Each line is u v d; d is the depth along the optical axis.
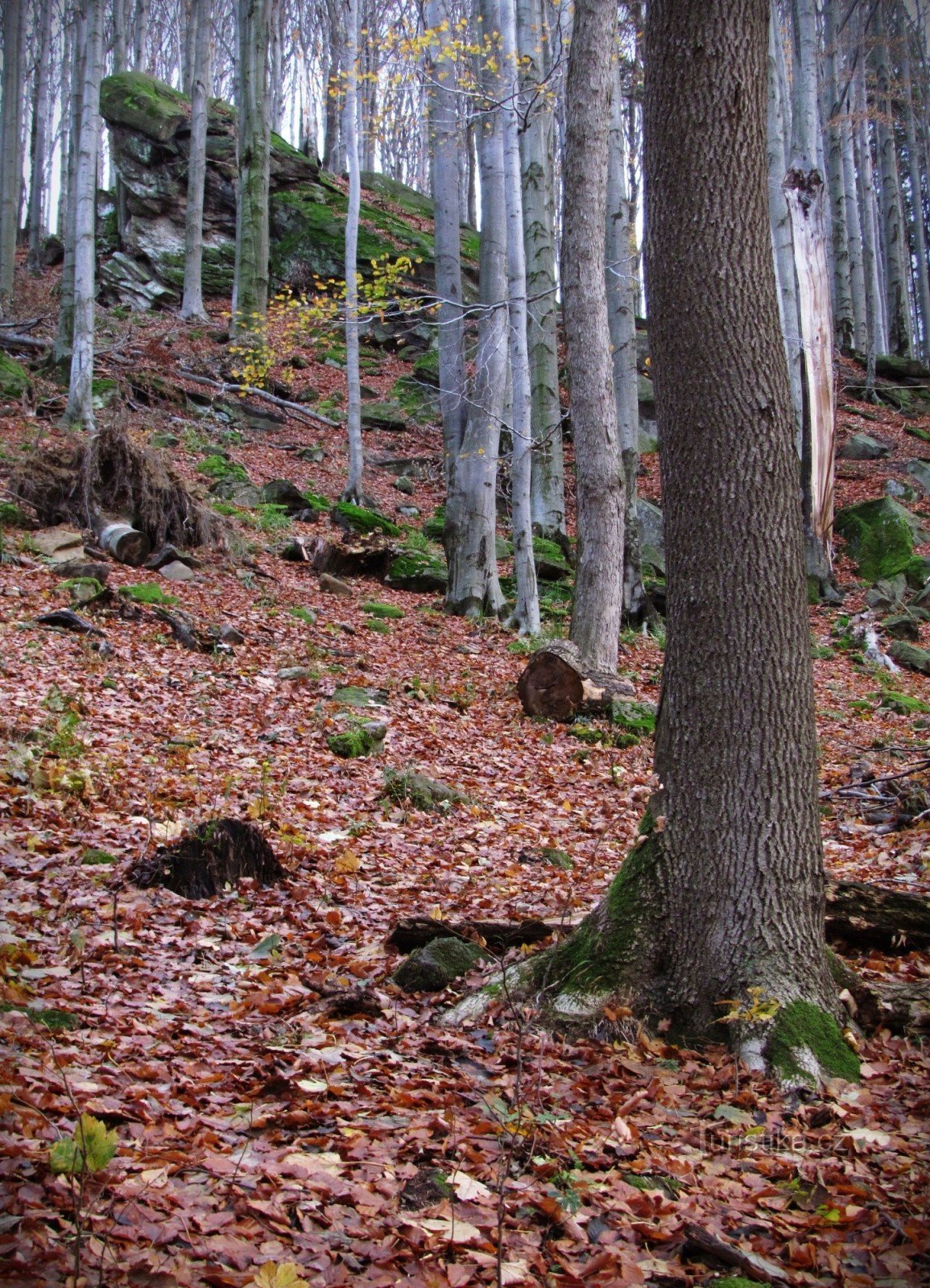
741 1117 3.96
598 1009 4.66
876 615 20.56
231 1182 3.05
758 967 4.57
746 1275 2.96
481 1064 4.28
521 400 15.50
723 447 4.69
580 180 12.88
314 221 33.88
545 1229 3.11
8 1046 3.71
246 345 27.47
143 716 9.39
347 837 7.55
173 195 33.34
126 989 4.58
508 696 13.12
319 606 15.43
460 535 17.05
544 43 18.58
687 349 4.73
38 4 44.69
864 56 38.53
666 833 4.81
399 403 28.12
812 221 14.81
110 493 15.42
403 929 5.60
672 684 4.86
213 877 6.18
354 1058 4.19
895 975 5.28
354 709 11.07
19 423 19.56
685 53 4.68
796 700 4.70
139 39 44.06
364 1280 2.69
